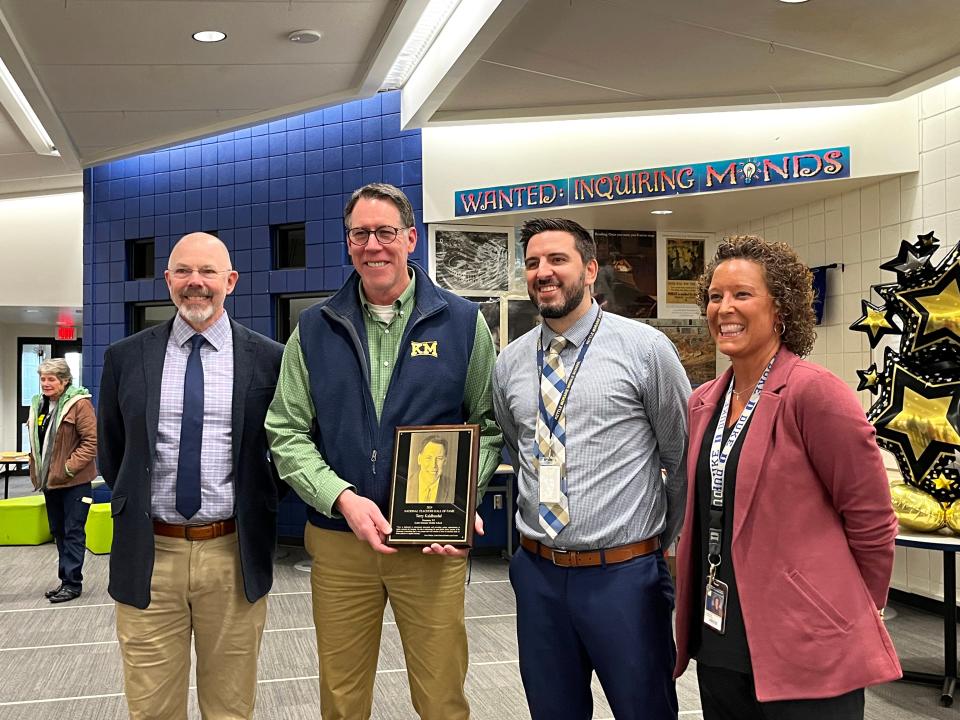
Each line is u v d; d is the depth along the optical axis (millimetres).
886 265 4215
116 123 7340
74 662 4582
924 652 4547
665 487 2428
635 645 2197
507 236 7355
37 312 11328
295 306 8125
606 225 7301
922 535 3922
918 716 3672
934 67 4977
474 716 3713
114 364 2734
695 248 7574
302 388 2525
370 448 2426
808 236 6484
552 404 2311
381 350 2494
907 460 4059
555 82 5406
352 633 2488
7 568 7164
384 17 5152
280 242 8141
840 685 1732
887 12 4238
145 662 2570
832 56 4840
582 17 4336
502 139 6855
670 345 2342
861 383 4371
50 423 6008
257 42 5512
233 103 6832
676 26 4445
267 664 4469
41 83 6273
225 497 2609
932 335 4043
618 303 7387
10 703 3969
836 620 1762
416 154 7262
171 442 2598
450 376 2477
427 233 7199
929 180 5402
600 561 2223
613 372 2285
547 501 2256
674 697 2318
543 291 2303
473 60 4973
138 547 2555
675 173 6191
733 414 1988
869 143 5605
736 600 1861
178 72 6059
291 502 7812
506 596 5941
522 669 2381
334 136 7672
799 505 1819
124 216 8789
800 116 5824
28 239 10398
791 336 1942
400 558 2410
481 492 2445
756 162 5938
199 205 8359
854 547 1820
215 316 2695
